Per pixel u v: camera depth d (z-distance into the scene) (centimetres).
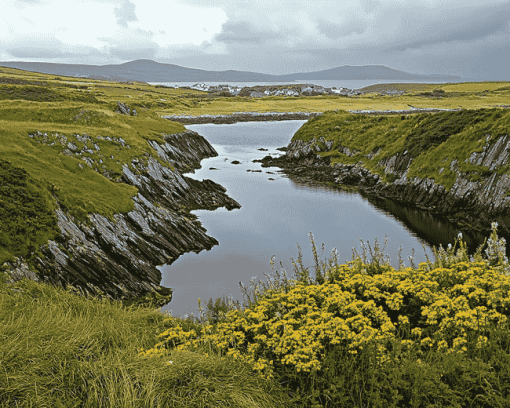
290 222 3941
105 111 6253
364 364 680
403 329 784
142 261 2659
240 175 6144
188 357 737
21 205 2253
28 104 5962
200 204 4416
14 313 983
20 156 3041
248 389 664
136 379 672
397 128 6331
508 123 4241
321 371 692
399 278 959
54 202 2459
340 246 3303
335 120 7838
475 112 5219
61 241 2269
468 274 910
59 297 1349
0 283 1532
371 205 4650
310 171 6456
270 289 1083
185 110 15600
